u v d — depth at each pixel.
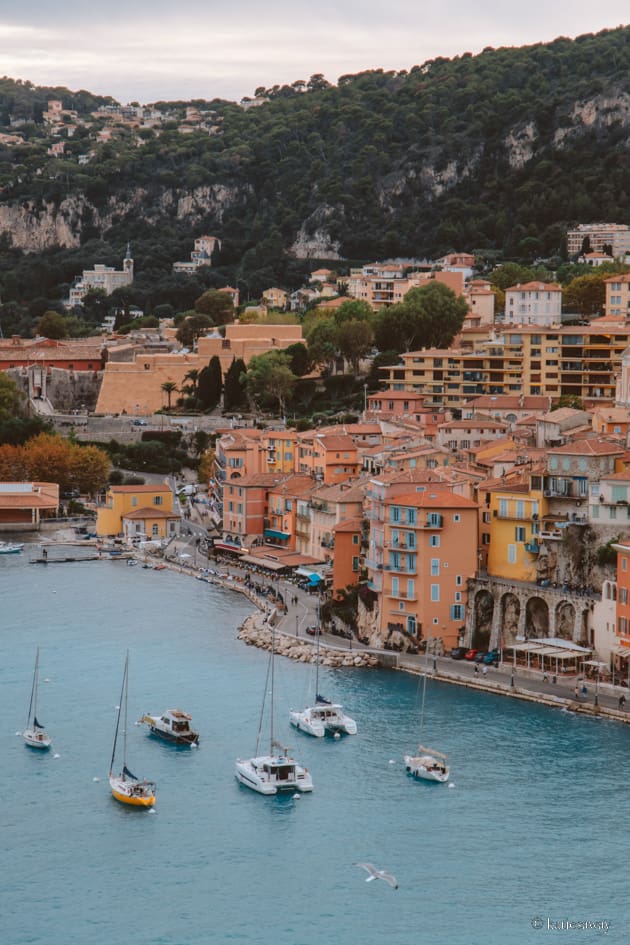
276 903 186.75
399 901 187.12
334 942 178.38
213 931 180.75
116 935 179.88
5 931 180.50
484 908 185.62
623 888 189.88
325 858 197.62
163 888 190.38
